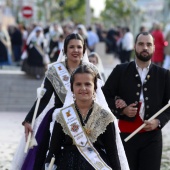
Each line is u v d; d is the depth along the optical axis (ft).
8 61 64.34
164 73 19.98
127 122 19.81
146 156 19.53
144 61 19.84
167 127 40.06
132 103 19.85
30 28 73.61
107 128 15.39
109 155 15.46
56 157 15.74
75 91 15.24
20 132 37.27
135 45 20.01
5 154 29.94
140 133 19.57
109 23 196.34
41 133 19.25
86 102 15.38
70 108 15.56
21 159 19.75
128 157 19.61
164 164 27.73
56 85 19.06
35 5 151.33
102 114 15.40
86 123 15.40
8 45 64.08
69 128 15.40
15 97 50.06
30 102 49.75
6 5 146.20
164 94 20.01
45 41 52.85
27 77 52.34
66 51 19.20
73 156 15.39
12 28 73.46
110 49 88.22
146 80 19.86
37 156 19.30
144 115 19.76
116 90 20.26
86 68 15.29
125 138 19.51
